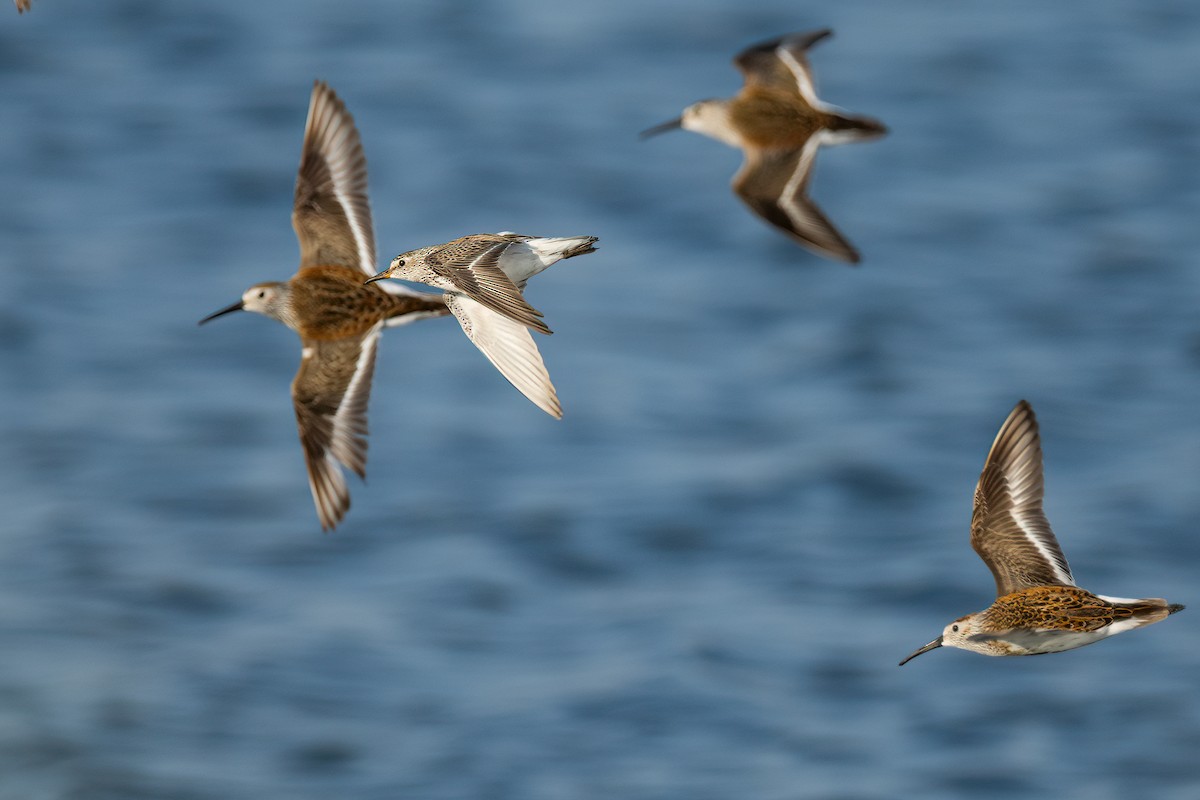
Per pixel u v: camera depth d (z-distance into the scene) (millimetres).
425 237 31047
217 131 36344
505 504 23172
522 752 18016
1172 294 29219
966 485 23297
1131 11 43312
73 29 41812
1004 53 40469
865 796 17031
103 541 22203
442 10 43156
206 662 19672
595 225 32250
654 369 27000
